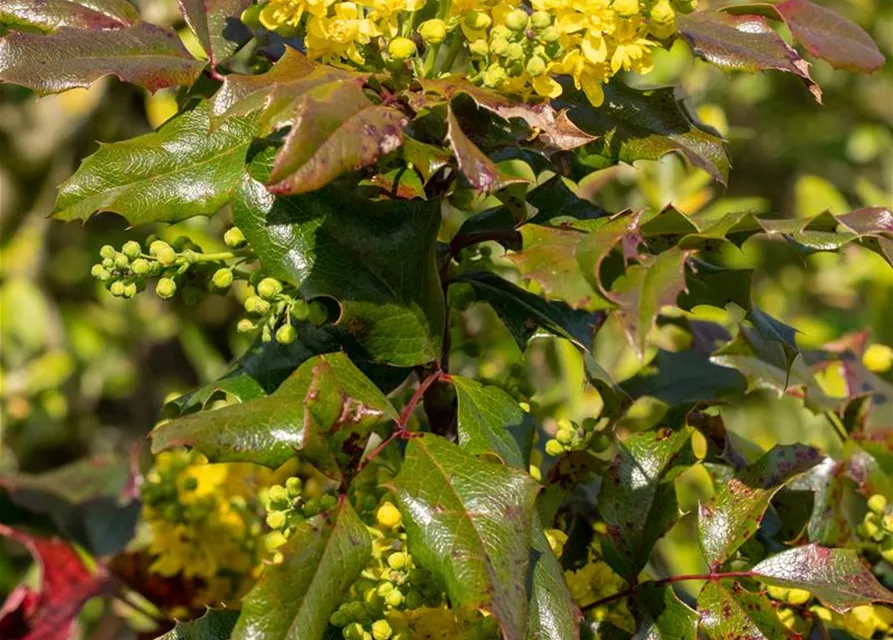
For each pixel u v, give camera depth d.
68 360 1.49
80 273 1.67
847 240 0.73
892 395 0.88
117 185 0.74
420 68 0.75
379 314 0.75
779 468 0.79
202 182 0.74
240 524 0.92
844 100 2.05
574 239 0.72
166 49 0.76
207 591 0.92
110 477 1.00
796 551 0.77
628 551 0.78
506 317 0.79
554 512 0.79
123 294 0.76
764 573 0.76
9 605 0.93
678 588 0.84
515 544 0.70
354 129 0.69
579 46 0.73
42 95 0.73
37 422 1.53
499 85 0.73
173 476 0.91
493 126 0.75
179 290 0.78
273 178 0.68
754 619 0.76
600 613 0.79
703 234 0.73
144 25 0.76
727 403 0.81
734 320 1.23
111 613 1.02
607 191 1.30
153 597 0.93
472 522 0.70
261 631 0.69
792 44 0.82
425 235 0.75
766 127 2.12
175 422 0.70
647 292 0.70
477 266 0.82
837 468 0.83
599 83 0.74
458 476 0.71
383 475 0.80
